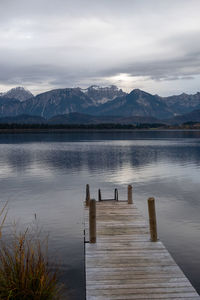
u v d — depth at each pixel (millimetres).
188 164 47688
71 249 14211
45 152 70250
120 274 10070
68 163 49812
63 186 30734
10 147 86000
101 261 11102
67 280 11133
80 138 140125
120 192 27891
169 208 21938
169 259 11273
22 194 26953
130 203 20844
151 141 114875
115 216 17500
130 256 11562
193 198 25062
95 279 9727
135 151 72125
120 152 69812
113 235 14047
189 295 8766
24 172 40188
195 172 39312
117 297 8656
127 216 17500
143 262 11016
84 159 55562
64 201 24406
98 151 72688
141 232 14508
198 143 101062
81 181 33594
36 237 15820
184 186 30109
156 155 62188
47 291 6633
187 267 12352
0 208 22125
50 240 15430
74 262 12734
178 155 61781
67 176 37031
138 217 17297
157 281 9594
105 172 40156
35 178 35562
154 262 11016
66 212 21016
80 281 11055
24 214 20500
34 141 115312
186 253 13758
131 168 43844
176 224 18125
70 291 10328
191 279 11375
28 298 6305
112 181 33562
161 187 29797
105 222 16234
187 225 17906
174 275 10008
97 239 13477
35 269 6797
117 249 12266
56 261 12781
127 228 15156
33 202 24031
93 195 26719
